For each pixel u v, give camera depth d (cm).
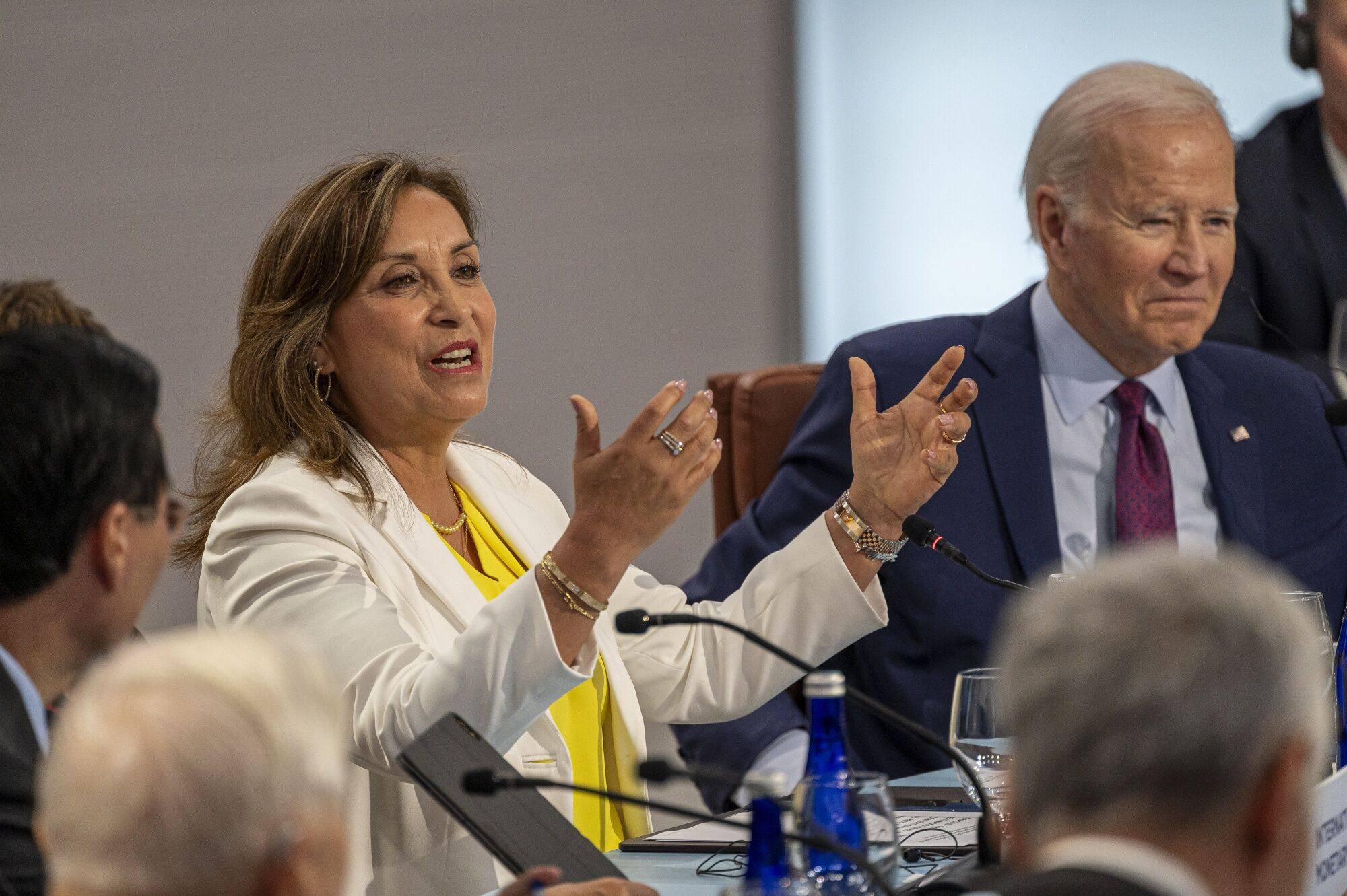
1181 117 845
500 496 789
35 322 577
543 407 1819
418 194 732
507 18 1797
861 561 668
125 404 421
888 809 447
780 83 1753
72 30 1861
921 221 1711
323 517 668
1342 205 1152
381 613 639
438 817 651
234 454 736
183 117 1847
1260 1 1542
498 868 648
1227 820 255
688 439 560
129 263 1864
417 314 711
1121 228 845
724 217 1775
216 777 245
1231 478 902
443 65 1811
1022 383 892
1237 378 938
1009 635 284
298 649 271
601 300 1803
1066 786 260
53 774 254
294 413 707
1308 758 261
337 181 724
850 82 1728
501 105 1808
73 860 248
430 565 694
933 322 939
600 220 1800
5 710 404
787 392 999
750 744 827
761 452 995
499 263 1817
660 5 1778
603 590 570
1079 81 882
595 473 563
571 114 1798
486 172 1812
